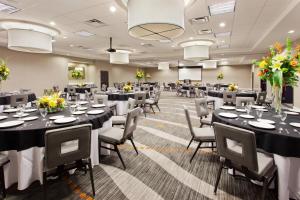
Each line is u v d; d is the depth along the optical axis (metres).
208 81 19.56
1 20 4.84
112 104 5.71
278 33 5.68
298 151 1.69
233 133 1.70
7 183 2.08
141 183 2.28
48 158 1.66
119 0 3.76
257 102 5.65
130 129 2.67
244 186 2.20
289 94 8.55
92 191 2.08
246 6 4.03
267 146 1.84
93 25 5.41
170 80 21.84
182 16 2.60
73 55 10.79
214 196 2.03
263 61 2.52
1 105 4.86
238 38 6.98
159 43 7.99
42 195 2.03
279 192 1.82
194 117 6.11
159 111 7.19
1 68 4.80
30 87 9.21
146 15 2.39
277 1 3.78
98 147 2.70
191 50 7.32
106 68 14.31
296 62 2.24
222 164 2.02
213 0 3.73
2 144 1.89
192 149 3.36
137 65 19.61
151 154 3.13
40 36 5.13
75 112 2.79
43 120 2.35
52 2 3.88
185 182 2.30
